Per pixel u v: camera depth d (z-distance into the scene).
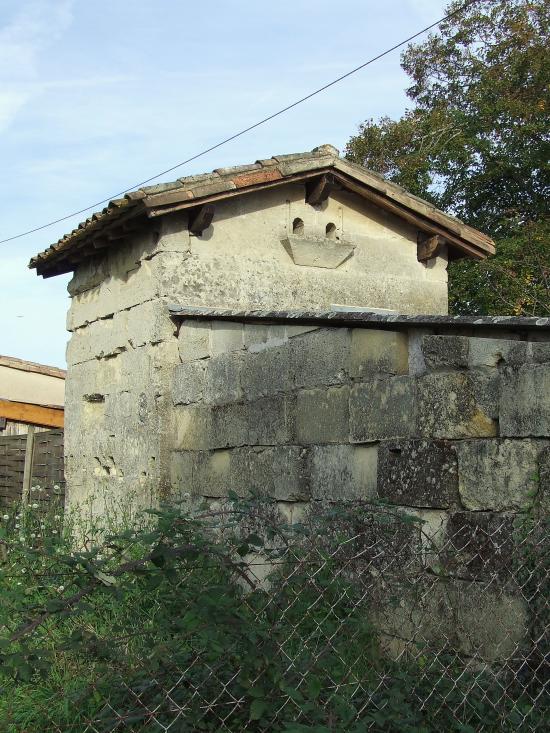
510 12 20.98
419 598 4.32
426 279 10.39
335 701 3.40
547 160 19.30
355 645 3.92
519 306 16.98
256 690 3.23
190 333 8.42
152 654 3.25
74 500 10.30
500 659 4.23
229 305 8.97
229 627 3.22
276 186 9.25
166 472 8.52
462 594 4.68
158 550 3.19
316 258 9.55
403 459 5.51
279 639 3.38
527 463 4.62
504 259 17.66
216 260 8.95
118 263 9.59
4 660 2.88
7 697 3.33
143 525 8.24
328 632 3.74
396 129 20.27
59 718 3.25
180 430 8.45
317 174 9.39
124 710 3.22
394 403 5.69
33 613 3.11
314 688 3.29
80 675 3.24
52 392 17.75
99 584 3.09
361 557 4.37
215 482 7.82
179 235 8.76
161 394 8.58
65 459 10.66
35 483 11.59
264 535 6.71
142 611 3.59
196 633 3.21
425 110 21.52
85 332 10.45
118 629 3.27
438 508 5.19
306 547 4.36
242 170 9.00
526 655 4.19
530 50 19.77
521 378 4.72
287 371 6.96
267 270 9.28
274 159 9.23
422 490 5.31
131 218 8.61
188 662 3.26
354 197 9.98
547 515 4.47
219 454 7.81
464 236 10.30
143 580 3.39
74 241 9.54
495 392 4.91
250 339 7.54
